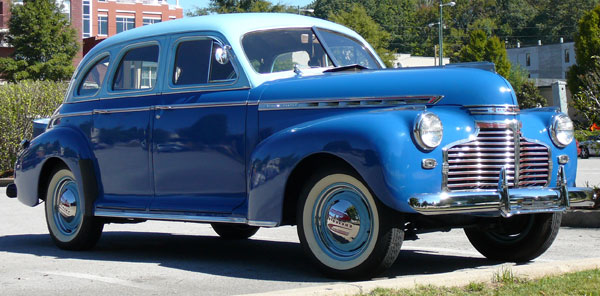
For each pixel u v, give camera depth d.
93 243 7.02
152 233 8.51
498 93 5.11
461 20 135.25
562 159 5.50
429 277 4.69
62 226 7.17
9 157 19.67
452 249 6.81
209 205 5.93
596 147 9.68
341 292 4.33
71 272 5.72
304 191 5.21
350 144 4.85
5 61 43.78
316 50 6.34
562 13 129.25
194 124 6.07
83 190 6.85
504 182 4.98
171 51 6.43
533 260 6.09
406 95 5.17
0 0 52.38
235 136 5.79
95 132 6.92
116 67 6.91
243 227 7.70
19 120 19.55
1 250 7.12
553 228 5.75
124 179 6.66
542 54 100.56
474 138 5.00
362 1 122.50
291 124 5.49
